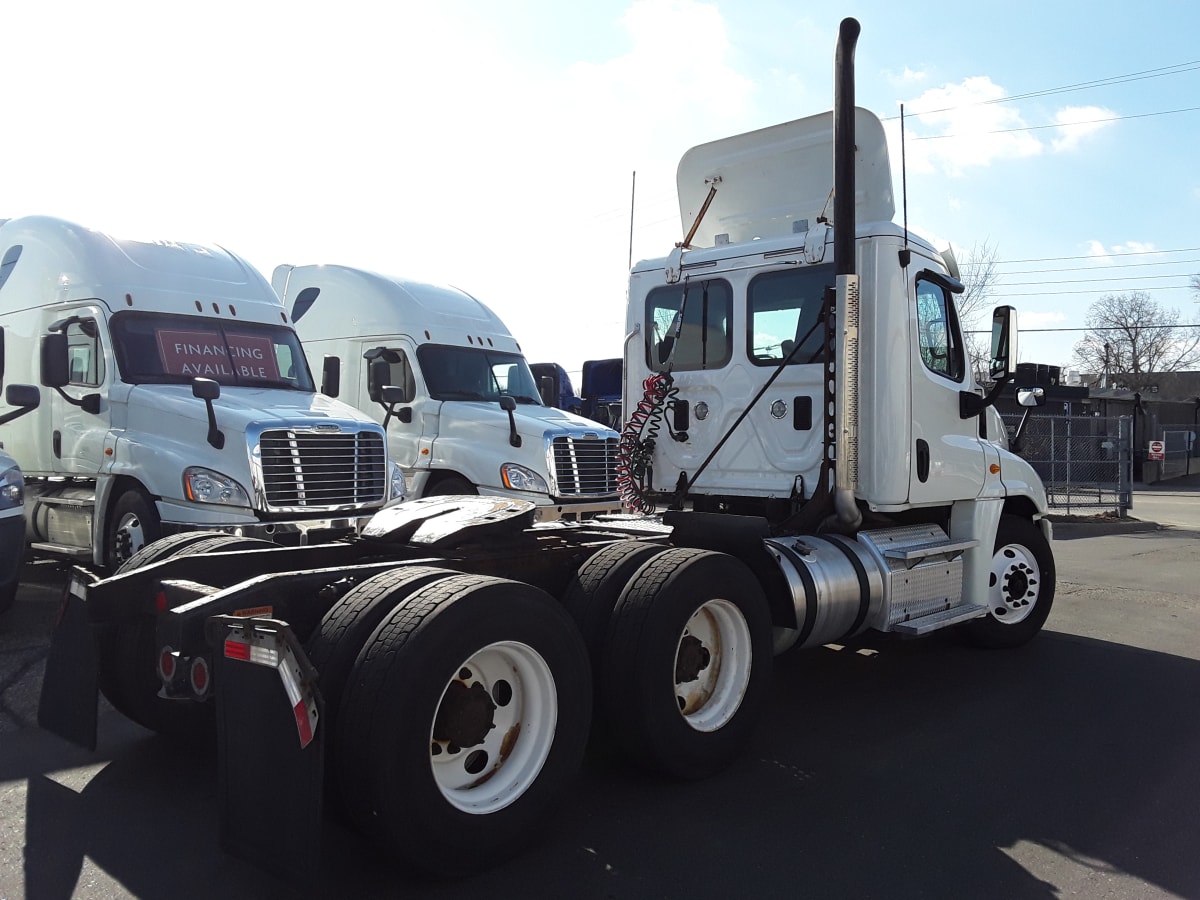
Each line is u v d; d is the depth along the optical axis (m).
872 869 3.48
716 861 3.52
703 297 6.37
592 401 19.47
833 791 4.22
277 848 2.92
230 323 8.97
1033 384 6.53
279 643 2.94
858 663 6.55
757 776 4.39
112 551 8.08
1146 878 3.45
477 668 3.53
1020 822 3.92
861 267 5.59
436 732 3.33
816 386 5.72
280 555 4.50
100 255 8.67
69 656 4.01
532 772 3.55
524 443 10.04
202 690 3.31
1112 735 5.05
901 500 5.60
